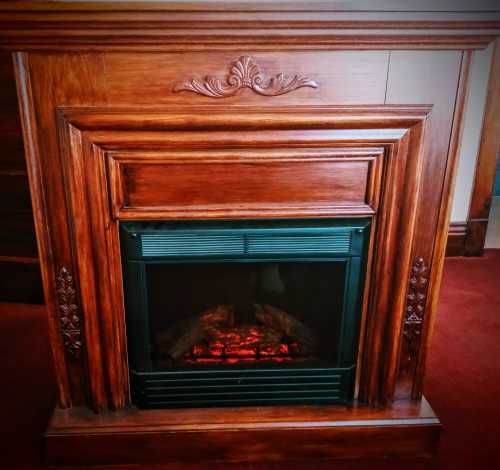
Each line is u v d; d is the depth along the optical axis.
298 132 1.24
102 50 1.15
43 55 1.17
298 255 1.37
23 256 2.43
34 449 1.55
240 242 1.35
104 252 1.34
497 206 4.58
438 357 2.05
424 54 1.20
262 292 1.55
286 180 1.30
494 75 2.77
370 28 1.13
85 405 1.56
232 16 1.10
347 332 1.47
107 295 1.39
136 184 1.28
